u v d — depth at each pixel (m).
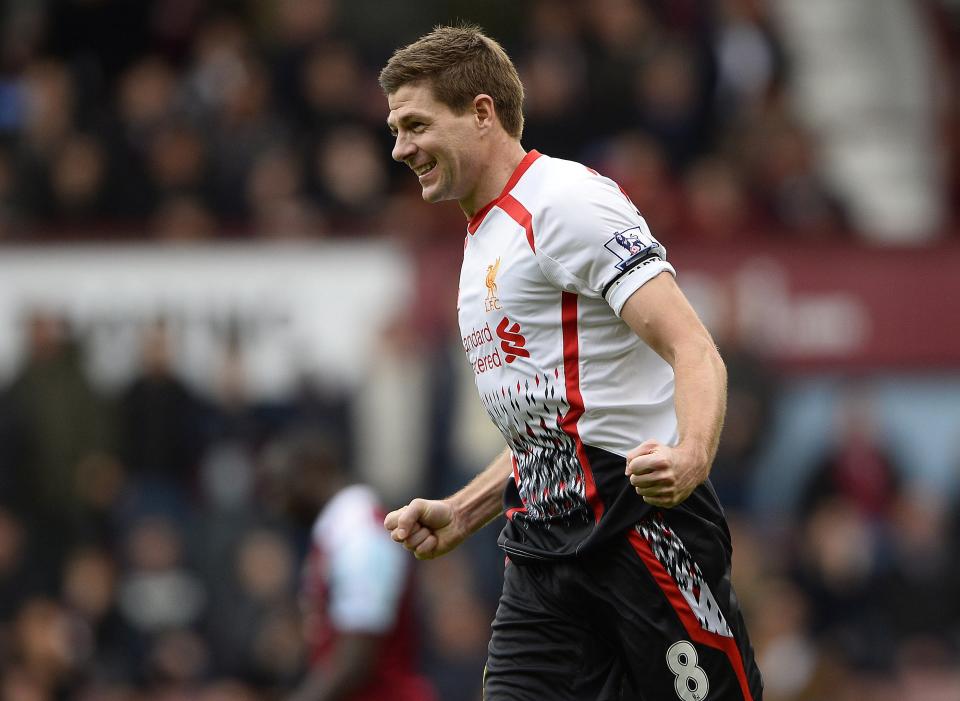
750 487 37.84
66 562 37.25
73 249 40.38
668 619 14.20
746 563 34.22
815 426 39.66
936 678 36.22
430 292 40.03
